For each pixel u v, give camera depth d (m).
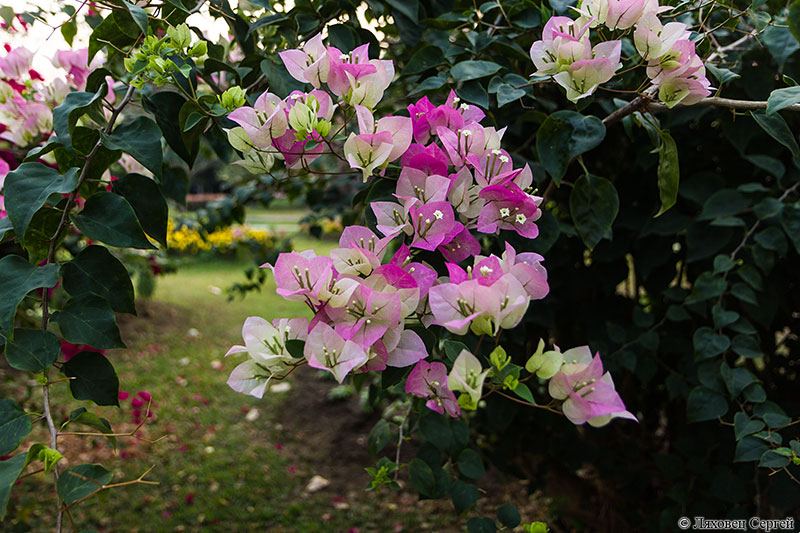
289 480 3.57
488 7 1.15
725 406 1.30
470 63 1.06
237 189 2.62
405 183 0.85
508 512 1.05
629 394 2.17
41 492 3.21
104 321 0.81
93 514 3.13
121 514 3.17
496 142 0.86
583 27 0.84
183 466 3.65
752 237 1.52
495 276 0.71
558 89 1.59
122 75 1.25
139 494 3.36
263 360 0.76
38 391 3.22
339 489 3.49
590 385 0.70
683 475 1.77
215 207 2.69
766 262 1.37
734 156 1.69
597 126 0.94
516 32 1.22
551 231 1.03
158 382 4.80
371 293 0.71
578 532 2.58
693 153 1.73
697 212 1.66
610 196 1.02
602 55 0.84
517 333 1.51
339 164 1.75
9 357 0.77
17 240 0.79
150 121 0.86
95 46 0.96
